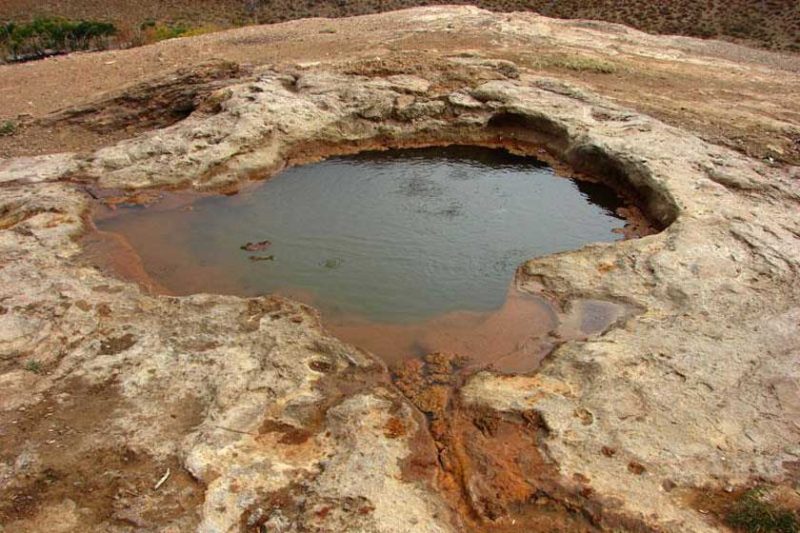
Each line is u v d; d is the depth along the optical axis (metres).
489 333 8.30
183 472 5.64
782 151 12.52
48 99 15.70
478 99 15.07
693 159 11.73
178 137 12.77
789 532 5.08
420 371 7.54
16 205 10.34
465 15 24.05
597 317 8.29
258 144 13.08
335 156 14.12
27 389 6.49
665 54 20.83
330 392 6.79
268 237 10.80
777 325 7.55
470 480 5.76
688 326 7.63
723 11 32.03
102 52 20.27
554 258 9.60
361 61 16.28
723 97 16.03
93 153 12.26
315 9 39.00
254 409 6.37
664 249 9.20
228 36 21.62
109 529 5.14
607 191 12.53
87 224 10.41
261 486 5.52
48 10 39.50
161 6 40.59
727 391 6.58
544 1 36.97
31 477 5.52
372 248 10.55
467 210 11.90
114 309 7.88
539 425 6.36
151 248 10.19
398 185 12.87
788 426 6.14
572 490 5.57
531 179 13.22
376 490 5.47
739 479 5.60
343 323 8.59
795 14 29.92
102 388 6.57
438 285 9.52
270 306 8.27
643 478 5.64
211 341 7.39
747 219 9.80
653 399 6.51
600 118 13.98
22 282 8.23
